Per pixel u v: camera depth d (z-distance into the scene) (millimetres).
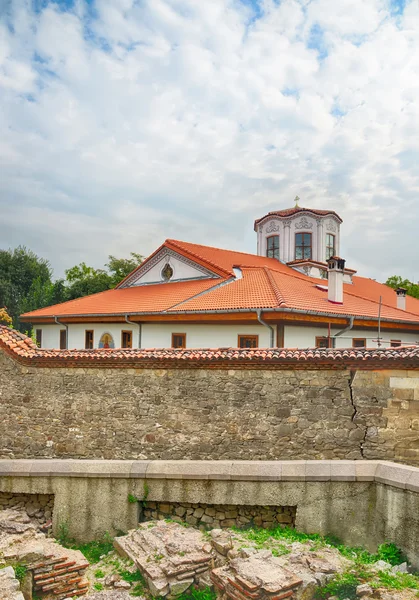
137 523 8805
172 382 9750
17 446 10680
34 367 10695
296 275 25500
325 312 16562
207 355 9477
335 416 8945
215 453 9422
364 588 6238
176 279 23906
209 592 6766
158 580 6746
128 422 9938
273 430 9203
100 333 21984
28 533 8102
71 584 7109
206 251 25016
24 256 56656
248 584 6152
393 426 8602
